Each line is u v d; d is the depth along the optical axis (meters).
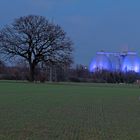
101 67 178.00
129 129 18.72
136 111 28.42
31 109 28.38
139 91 69.62
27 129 18.11
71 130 18.16
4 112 25.81
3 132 17.12
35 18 117.38
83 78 157.62
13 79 137.25
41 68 118.81
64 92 58.09
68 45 114.50
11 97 42.66
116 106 33.09
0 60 113.50
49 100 38.94
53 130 18.02
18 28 112.75
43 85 90.25
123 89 80.75
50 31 113.19
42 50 114.06
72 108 30.16
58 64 114.56
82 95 50.88
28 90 61.53
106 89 78.00
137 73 177.12
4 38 112.75
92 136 16.50
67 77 150.62
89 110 28.78
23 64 123.12
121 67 185.38
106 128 19.02
